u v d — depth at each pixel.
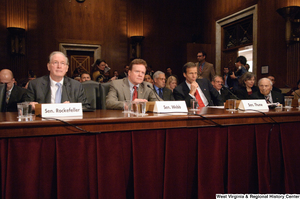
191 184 1.48
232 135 1.53
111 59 7.77
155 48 8.18
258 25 6.08
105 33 7.72
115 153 1.31
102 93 2.38
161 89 3.69
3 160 1.14
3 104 2.02
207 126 1.48
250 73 3.37
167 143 1.40
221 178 1.49
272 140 1.63
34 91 2.14
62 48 7.33
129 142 1.36
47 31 7.19
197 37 7.94
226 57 7.54
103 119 1.26
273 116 1.62
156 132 1.39
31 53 7.01
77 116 1.39
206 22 8.24
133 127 1.33
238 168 1.54
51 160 1.22
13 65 6.82
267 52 5.81
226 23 7.34
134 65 2.16
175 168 1.42
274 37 5.61
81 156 1.25
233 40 7.24
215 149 1.49
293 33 5.04
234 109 1.79
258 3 6.07
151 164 1.38
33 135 1.17
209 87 2.99
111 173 1.30
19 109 1.35
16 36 6.73
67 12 7.38
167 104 1.61
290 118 1.67
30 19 7.02
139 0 8.04
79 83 2.28
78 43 7.47
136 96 2.26
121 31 7.87
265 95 2.80
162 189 1.42
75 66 7.62
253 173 1.60
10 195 1.14
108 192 1.29
